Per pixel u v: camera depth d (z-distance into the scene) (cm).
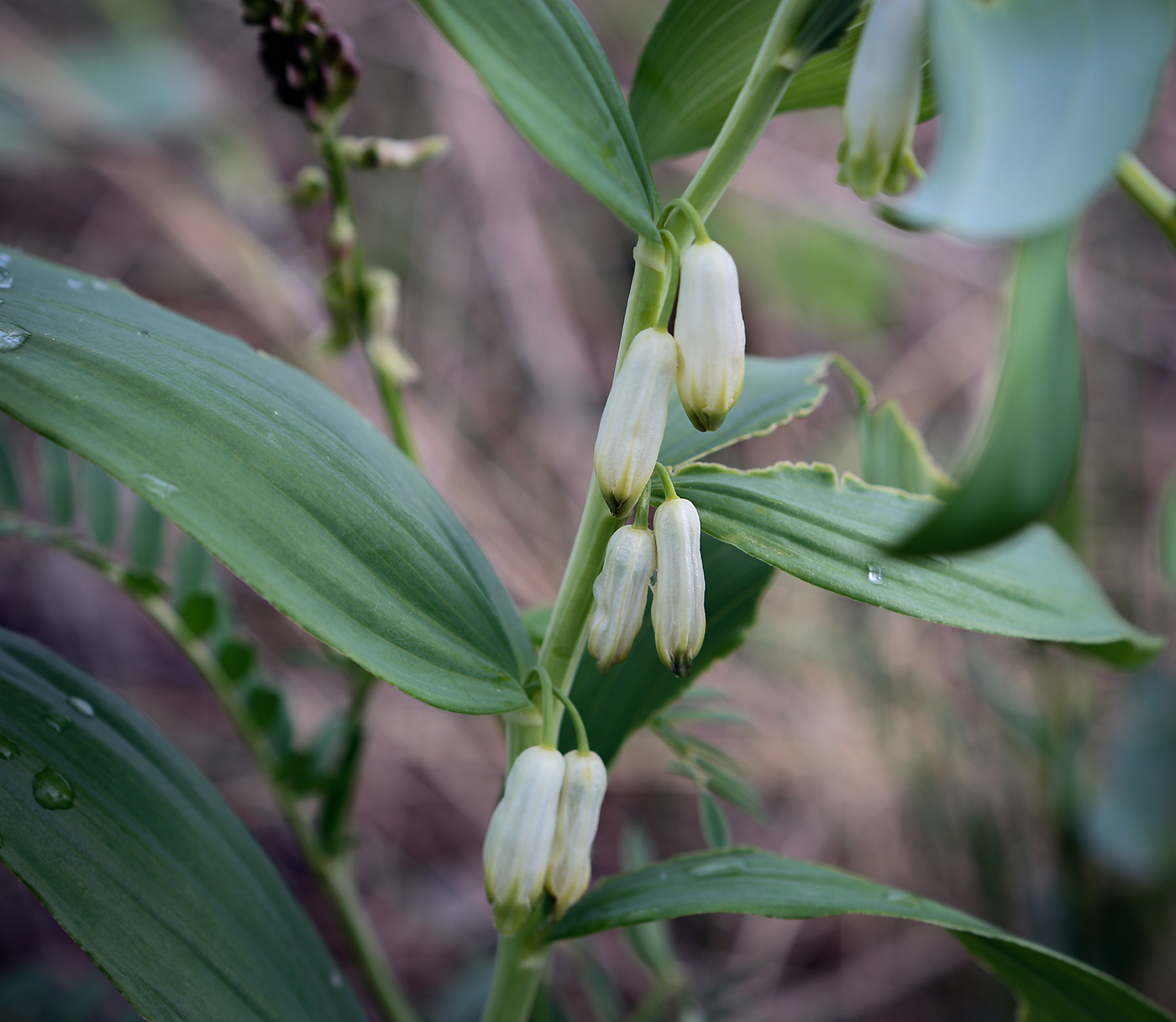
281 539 17
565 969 42
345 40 26
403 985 43
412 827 48
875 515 19
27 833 18
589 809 18
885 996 45
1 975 34
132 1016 32
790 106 20
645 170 17
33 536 25
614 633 18
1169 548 17
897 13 16
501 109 17
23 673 20
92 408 17
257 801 45
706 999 29
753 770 50
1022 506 14
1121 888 38
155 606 25
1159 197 21
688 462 20
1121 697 44
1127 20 14
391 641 18
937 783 44
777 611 54
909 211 14
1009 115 14
